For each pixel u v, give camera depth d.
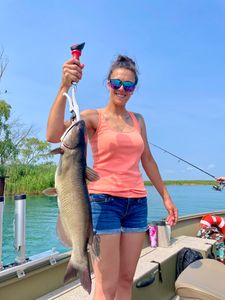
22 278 2.82
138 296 3.25
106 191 2.24
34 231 10.80
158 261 3.81
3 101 26.98
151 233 4.52
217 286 2.53
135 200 2.34
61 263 3.21
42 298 2.96
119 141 2.29
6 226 10.41
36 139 26.88
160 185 2.78
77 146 1.97
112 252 2.23
